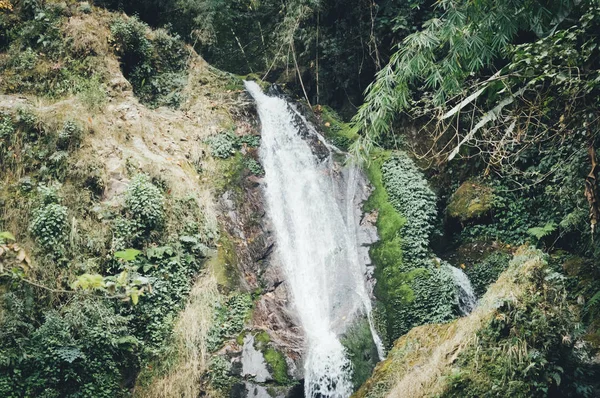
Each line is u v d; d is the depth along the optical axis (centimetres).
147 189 1029
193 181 1132
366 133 922
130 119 1177
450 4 825
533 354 807
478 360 820
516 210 1267
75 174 1027
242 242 1110
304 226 1205
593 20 785
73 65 1213
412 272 1131
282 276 1100
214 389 917
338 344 1017
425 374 832
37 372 844
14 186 998
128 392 898
